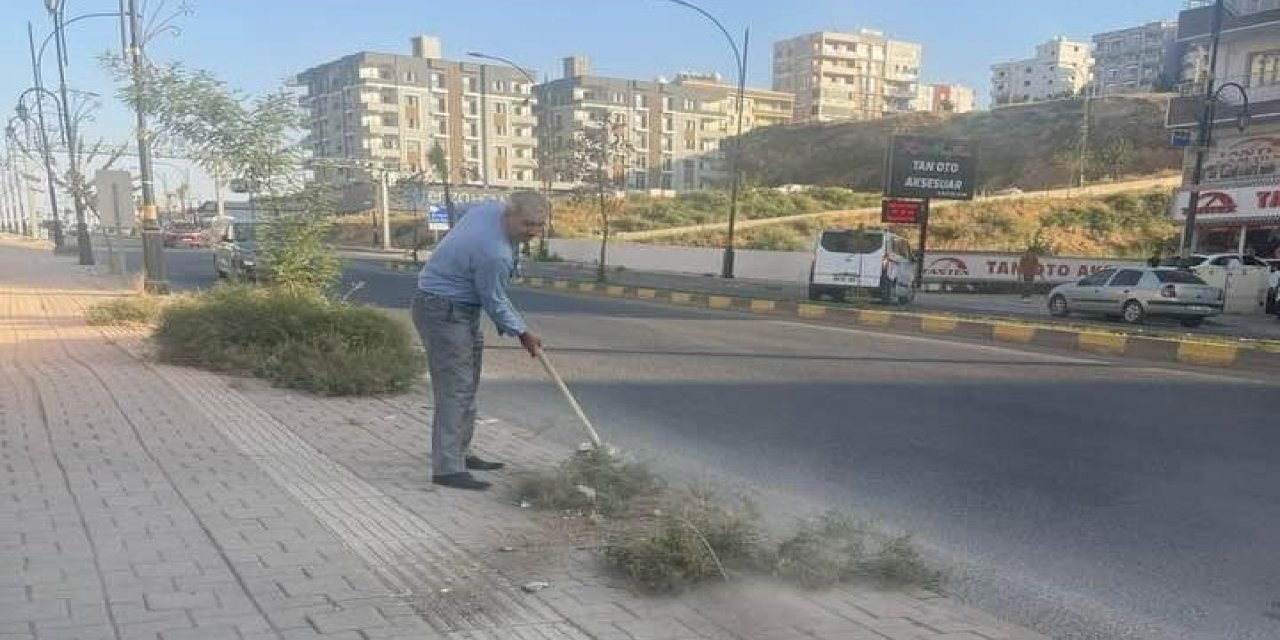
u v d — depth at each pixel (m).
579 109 111.25
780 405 8.44
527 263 48.09
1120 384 9.90
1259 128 30.72
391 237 73.38
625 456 5.51
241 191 10.85
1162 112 77.06
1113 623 3.80
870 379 10.03
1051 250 43.94
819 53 142.00
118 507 4.28
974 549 4.65
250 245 12.65
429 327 4.97
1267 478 6.05
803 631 3.38
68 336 10.89
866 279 24.34
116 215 17.98
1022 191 66.31
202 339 8.88
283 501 4.53
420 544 4.02
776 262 40.22
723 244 50.59
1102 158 67.94
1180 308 19.81
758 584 3.82
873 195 71.81
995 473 6.09
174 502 4.40
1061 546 4.71
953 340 14.41
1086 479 5.98
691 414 7.98
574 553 4.03
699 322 16.75
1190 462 6.45
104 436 5.71
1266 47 31.19
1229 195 29.30
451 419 5.03
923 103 154.50
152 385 7.62
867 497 5.51
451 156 109.12
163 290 17.11
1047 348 13.51
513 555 3.96
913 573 4.05
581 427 7.32
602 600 3.53
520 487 4.93
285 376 8.08
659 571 3.65
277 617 3.16
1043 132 84.62
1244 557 4.58
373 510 4.48
